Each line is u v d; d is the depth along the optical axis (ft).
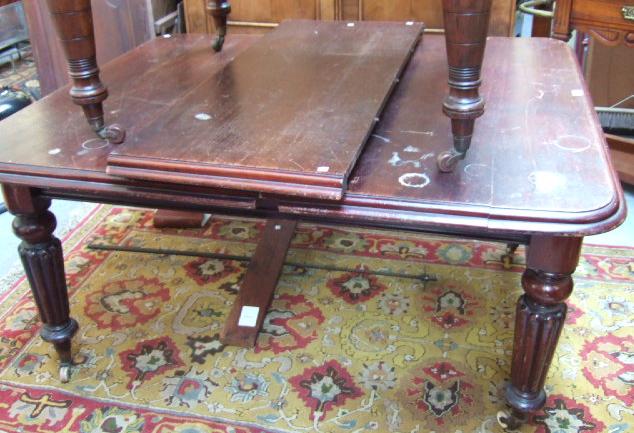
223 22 5.21
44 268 4.08
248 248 5.86
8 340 4.87
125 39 7.90
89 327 4.95
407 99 4.21
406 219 3.03
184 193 3.34
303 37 5.24
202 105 3.94
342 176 3.01
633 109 7.34
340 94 4.00
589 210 2.90
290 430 4.03
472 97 2.91
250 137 3.46
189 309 5.12
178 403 4.26
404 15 6.77
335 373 4.45
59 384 4.44
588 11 5.48
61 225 6.38
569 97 4.09
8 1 9.58
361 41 5.05
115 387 4.40
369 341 4.74
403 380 4.38
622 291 5.13
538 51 4.94
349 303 5.13
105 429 4.09
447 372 4.43
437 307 5.05
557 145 3.49
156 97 4.34
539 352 3.48
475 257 5.62
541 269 3.20
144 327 4.94
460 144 3.07
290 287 5.35
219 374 4.49
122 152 3.36
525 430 3.95
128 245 5.97
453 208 2.98
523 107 3.97
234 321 4.83
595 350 4.54
